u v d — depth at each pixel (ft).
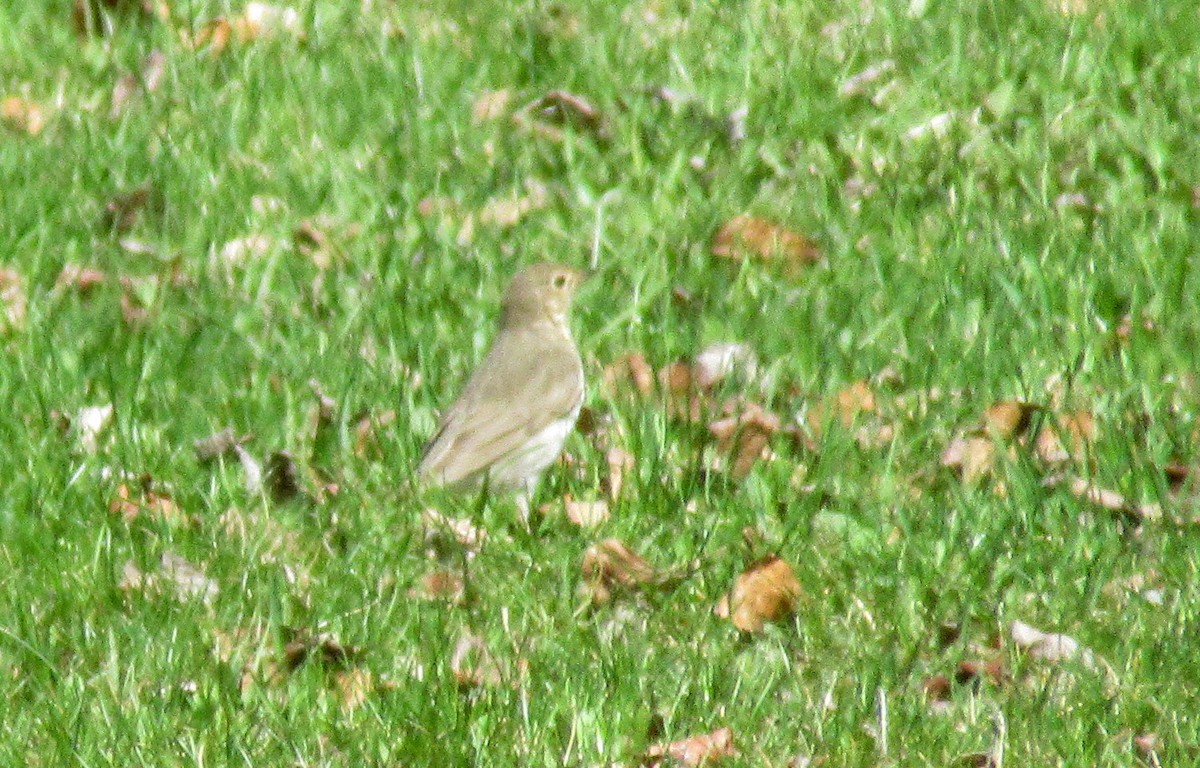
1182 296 46.52
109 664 33.22
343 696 33.30
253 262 47.98
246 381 43.34
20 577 36.04
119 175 51.29
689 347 44.39
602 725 32.45
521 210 50.90
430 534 37.88
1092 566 36.70
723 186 51.06
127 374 42.91
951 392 42.75
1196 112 55.11
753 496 39.17
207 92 55.16
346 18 60.23
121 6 60.29
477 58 57.82
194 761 31.27
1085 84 56.59
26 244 48.42
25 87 56.18
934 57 57.52
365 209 50.34
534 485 40.32
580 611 35.70
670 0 61.26
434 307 46.14
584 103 54.65
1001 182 51.72
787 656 34.37
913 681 33.68
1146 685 33.71
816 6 61.11
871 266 47.67
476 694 33.35
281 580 36.01
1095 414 41.65
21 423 40.83
